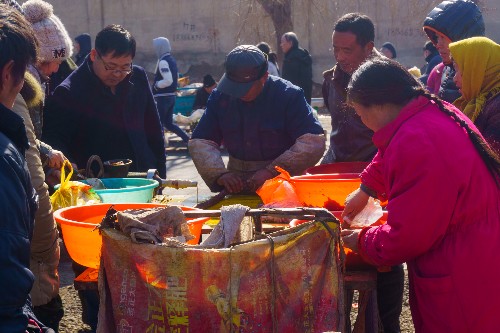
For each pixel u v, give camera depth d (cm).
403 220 281
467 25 443
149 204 340
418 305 304
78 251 310
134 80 522
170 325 266
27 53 240
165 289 266
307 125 461
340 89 476
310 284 269
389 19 2544
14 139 243
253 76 446
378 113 296
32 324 249
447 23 444
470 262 286
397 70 296
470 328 291
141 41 2855
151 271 266
